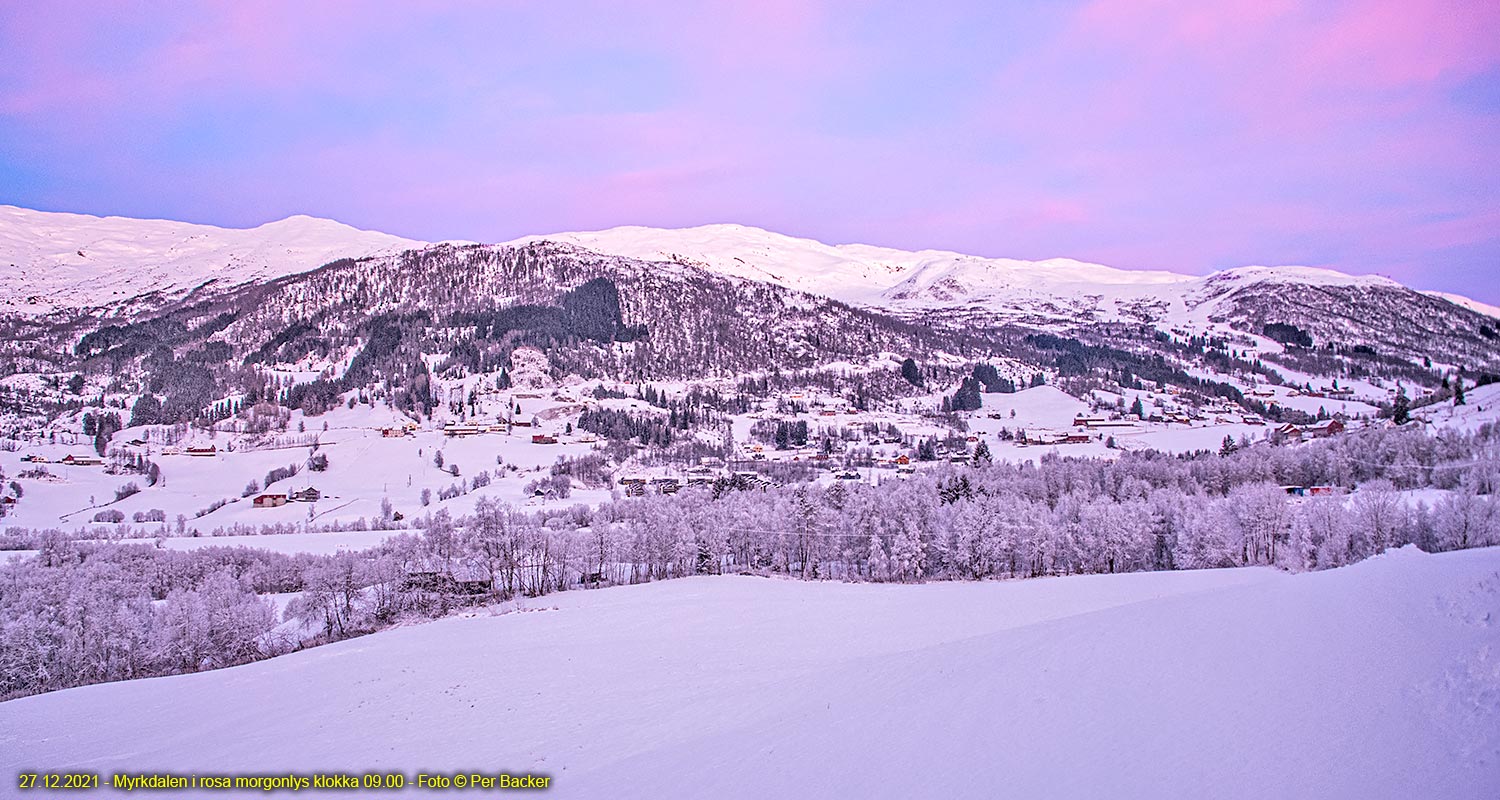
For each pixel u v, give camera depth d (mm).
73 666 90250
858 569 143250
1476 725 24859
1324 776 24562
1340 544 105750
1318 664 31922
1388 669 29953
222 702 69625
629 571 147000
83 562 122750
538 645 84625
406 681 69750
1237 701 30797
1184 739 28797
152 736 59906
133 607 101875
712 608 104312
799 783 32312
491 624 102750
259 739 54375
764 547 144625
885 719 37562
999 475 181875
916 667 46594
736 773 34812
